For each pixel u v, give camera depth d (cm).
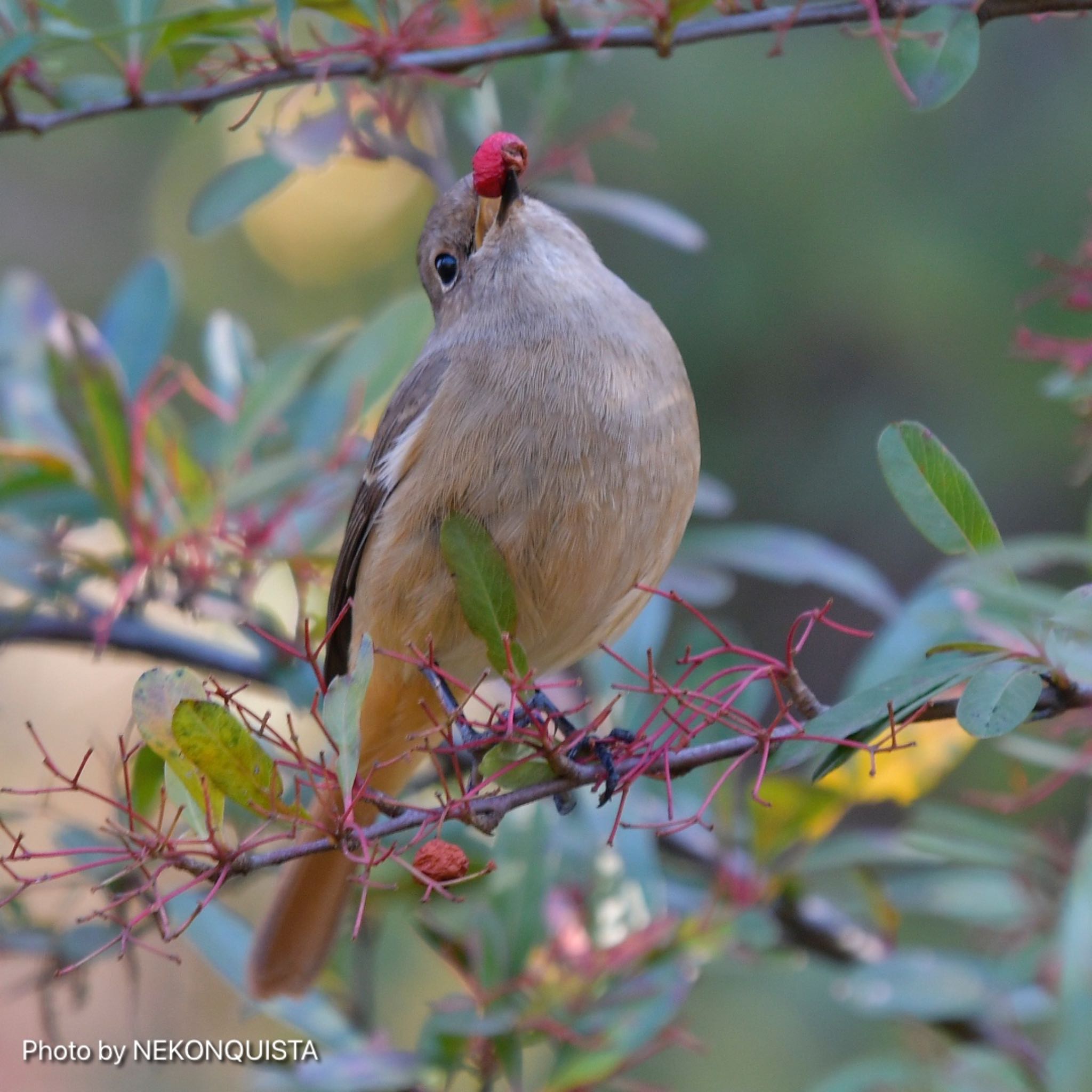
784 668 484
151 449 720
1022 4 510
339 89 724
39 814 684
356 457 770
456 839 669
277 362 739
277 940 678
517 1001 638
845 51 1123
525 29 717
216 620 757
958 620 555
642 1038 631
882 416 1152
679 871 755
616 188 1131
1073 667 468
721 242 1139
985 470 1112
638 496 619
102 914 439
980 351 1104
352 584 698
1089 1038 481
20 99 1127
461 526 511
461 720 512
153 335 800
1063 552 443
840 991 725
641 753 520
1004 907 710
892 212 1109
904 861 708
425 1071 629
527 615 629
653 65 1131
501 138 670
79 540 809
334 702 454
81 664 1235
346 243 1295
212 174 1312
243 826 636
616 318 636
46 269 1300
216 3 643
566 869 680
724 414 1182
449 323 688
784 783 679
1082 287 660
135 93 593
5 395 792
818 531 1192
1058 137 1098
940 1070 635
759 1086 964
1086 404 672
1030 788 865
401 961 1002
